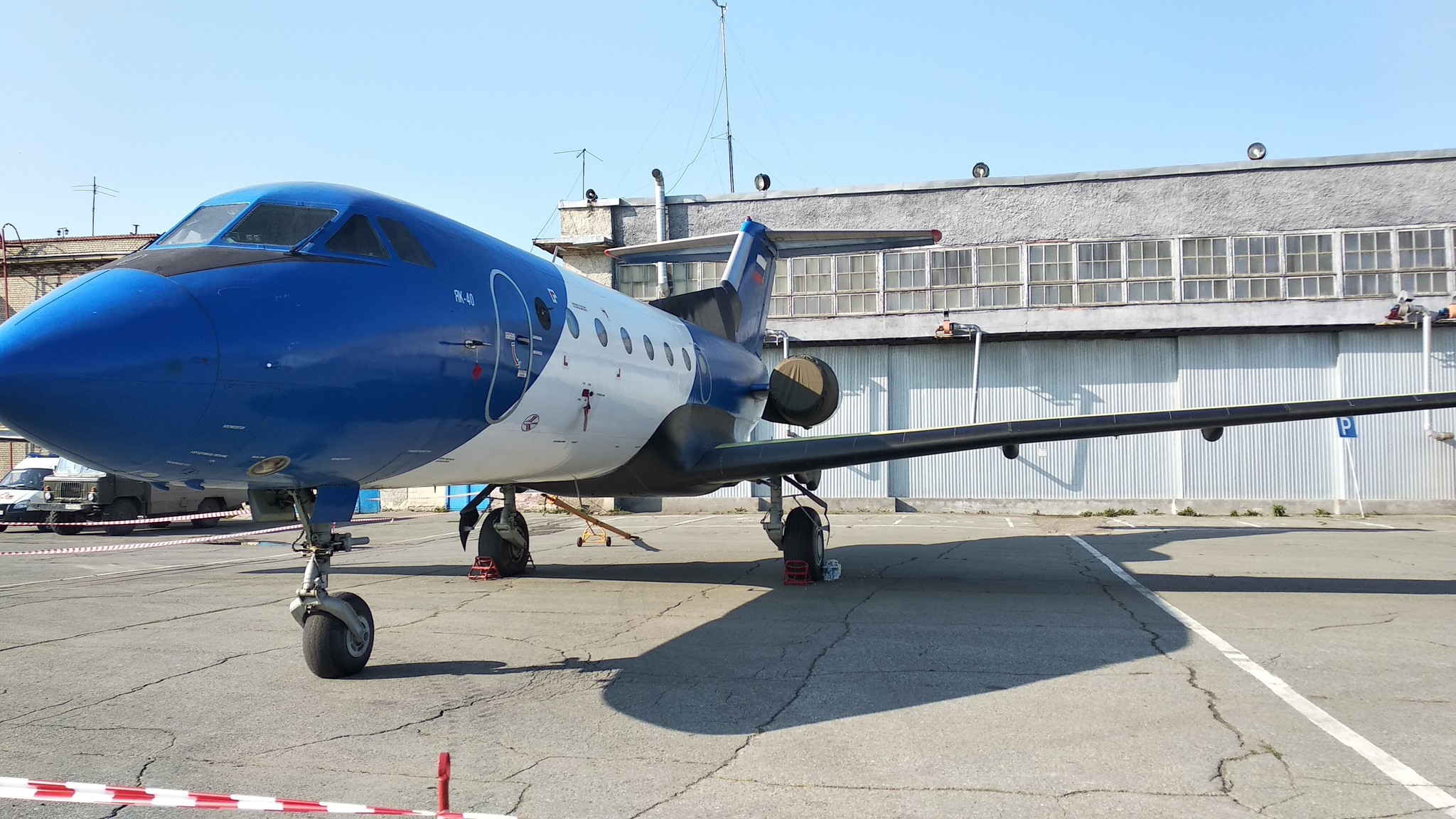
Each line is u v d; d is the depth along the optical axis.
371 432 5.71
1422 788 3.84
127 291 4.78
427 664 6.29
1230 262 21.73
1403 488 21.33
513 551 10.98
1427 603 8.64
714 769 4.14
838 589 9.76
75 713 5.09
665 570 11.64
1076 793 3.80
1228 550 13.80
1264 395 21.92
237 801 3.18
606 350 8.40
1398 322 20.77
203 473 5.10
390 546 15.66
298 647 6.87
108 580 11.09
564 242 24.09
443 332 6.13
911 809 3.64
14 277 27.12
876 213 23.36
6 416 4.31
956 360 23.34
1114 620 7.77
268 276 5.30
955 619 7.88
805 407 12.36
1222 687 5.49
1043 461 22.89
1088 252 22.38
